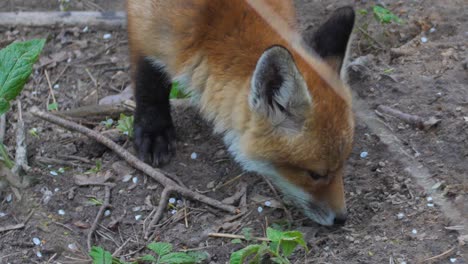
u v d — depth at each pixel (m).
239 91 6.95
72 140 8.59
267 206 7.56
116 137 8.70
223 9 7.13
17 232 7.34
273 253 6.41
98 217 7.49
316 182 7.07
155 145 8.38
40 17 10.63
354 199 7.48
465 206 7.09
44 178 7.99
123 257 7.07
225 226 7.34
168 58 7.55
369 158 7.98
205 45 7.16
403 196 7.36
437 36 9.73
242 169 8.08
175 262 6.54
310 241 6.96
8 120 8.98
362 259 6.63
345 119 6.93
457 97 8.49
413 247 6.69
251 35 7.06
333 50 7.16
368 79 9.02
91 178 8.02
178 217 7.51
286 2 7.81
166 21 7.36
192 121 8.89
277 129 6.88
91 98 9.44
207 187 7.92
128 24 7.98
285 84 6.55
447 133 8.02
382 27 10.02
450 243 6.68
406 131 8.19
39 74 9.82
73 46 10.32
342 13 7.16
